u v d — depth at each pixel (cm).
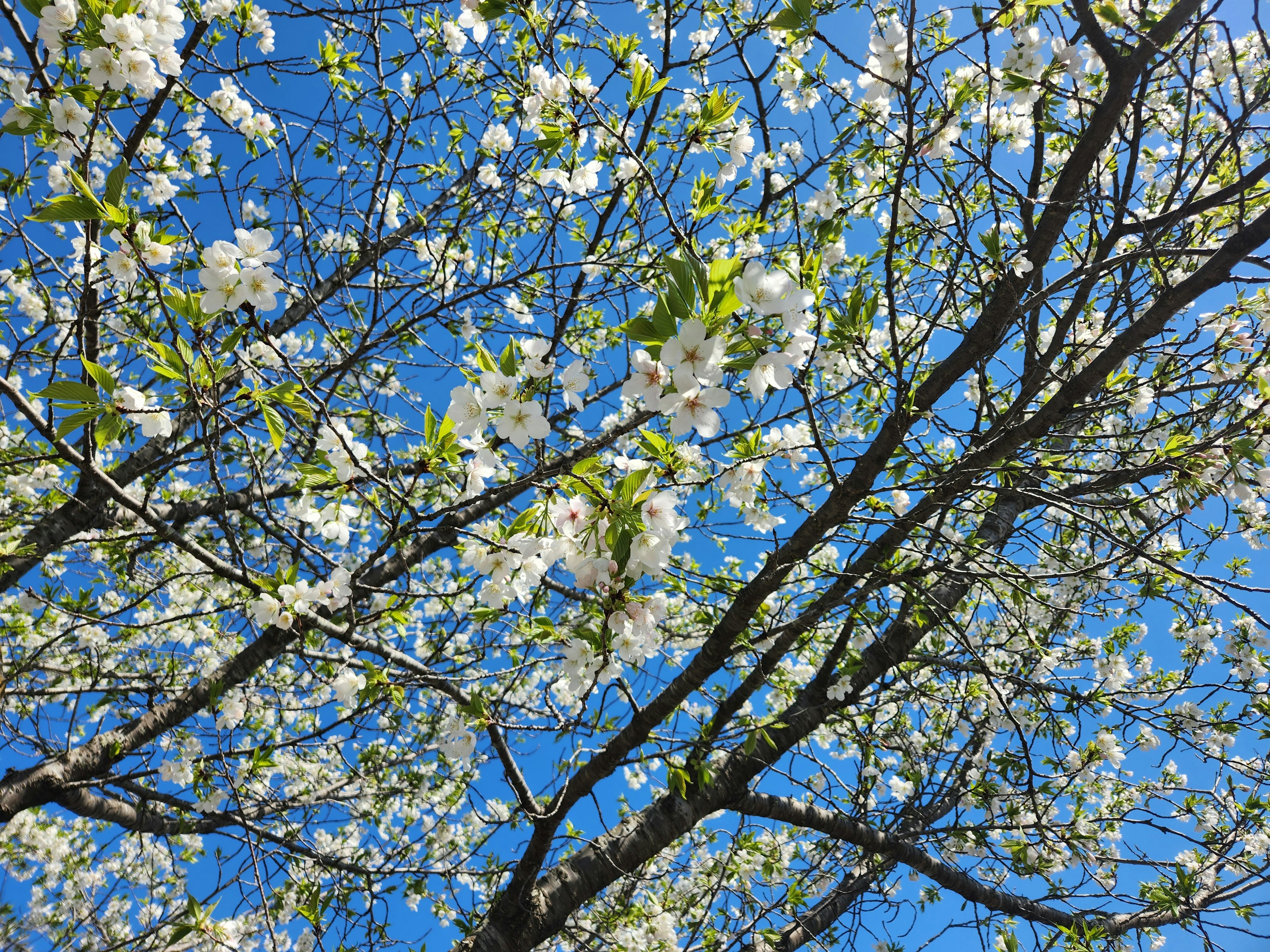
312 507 250
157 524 336
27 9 218
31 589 406
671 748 344
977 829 421
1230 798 488
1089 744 512
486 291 418
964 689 502
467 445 224
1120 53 254
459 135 431
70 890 603
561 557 229
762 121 362
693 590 445
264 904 360
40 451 446
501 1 287
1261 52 402
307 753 595
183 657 541
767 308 175
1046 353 286
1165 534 424
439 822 602
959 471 255
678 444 232
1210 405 282
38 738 409
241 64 369
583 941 432
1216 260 236
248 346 344
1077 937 400
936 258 411
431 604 677
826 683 462
